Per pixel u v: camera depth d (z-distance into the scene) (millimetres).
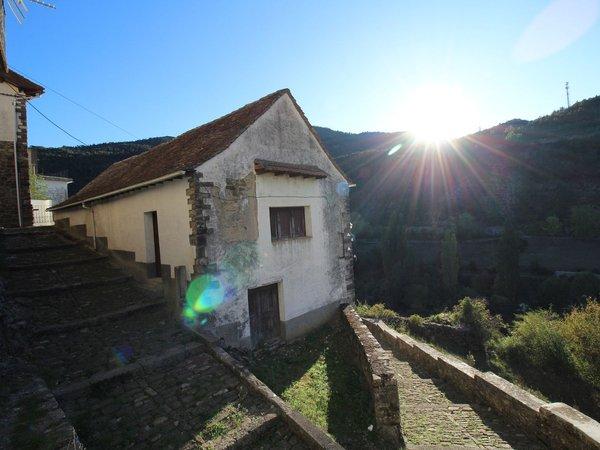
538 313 17531
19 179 13477
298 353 8797
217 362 6230
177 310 7625
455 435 6148
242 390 5418
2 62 9023
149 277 9211
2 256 10094
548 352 12977
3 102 13047
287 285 9359
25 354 5945
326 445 4176
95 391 5234
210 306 7473
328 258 10781
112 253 10758
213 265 7578
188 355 6422
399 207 45375
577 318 13617
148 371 5875
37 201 19672
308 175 9641
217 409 4996
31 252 10859
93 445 4262
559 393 11906
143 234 9234
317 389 7004
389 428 5742
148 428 4590
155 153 11859
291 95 9812
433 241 36062
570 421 5191
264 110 8945
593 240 29922
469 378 7805
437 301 26141
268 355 8438
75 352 6281
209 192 7602
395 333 12273
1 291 7074
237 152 8234
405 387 8492
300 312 9695
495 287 25078
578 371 12211
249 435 4516
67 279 9219
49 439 3771
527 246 30781
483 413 6965
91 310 7848
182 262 7828
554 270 26344
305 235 10258
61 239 12555
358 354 8117
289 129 9742
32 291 8156
